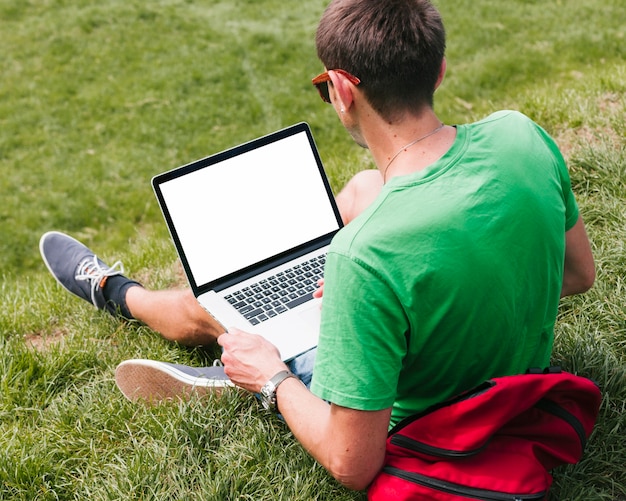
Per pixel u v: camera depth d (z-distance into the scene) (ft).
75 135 31.42
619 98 15.12
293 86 33.09
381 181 9.35
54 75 35.35
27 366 9.90
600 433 7.60
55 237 11.51
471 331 5.69
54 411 9.06
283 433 8.09
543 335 6.40
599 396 6.22
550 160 6.09
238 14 39.81
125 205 27.45
